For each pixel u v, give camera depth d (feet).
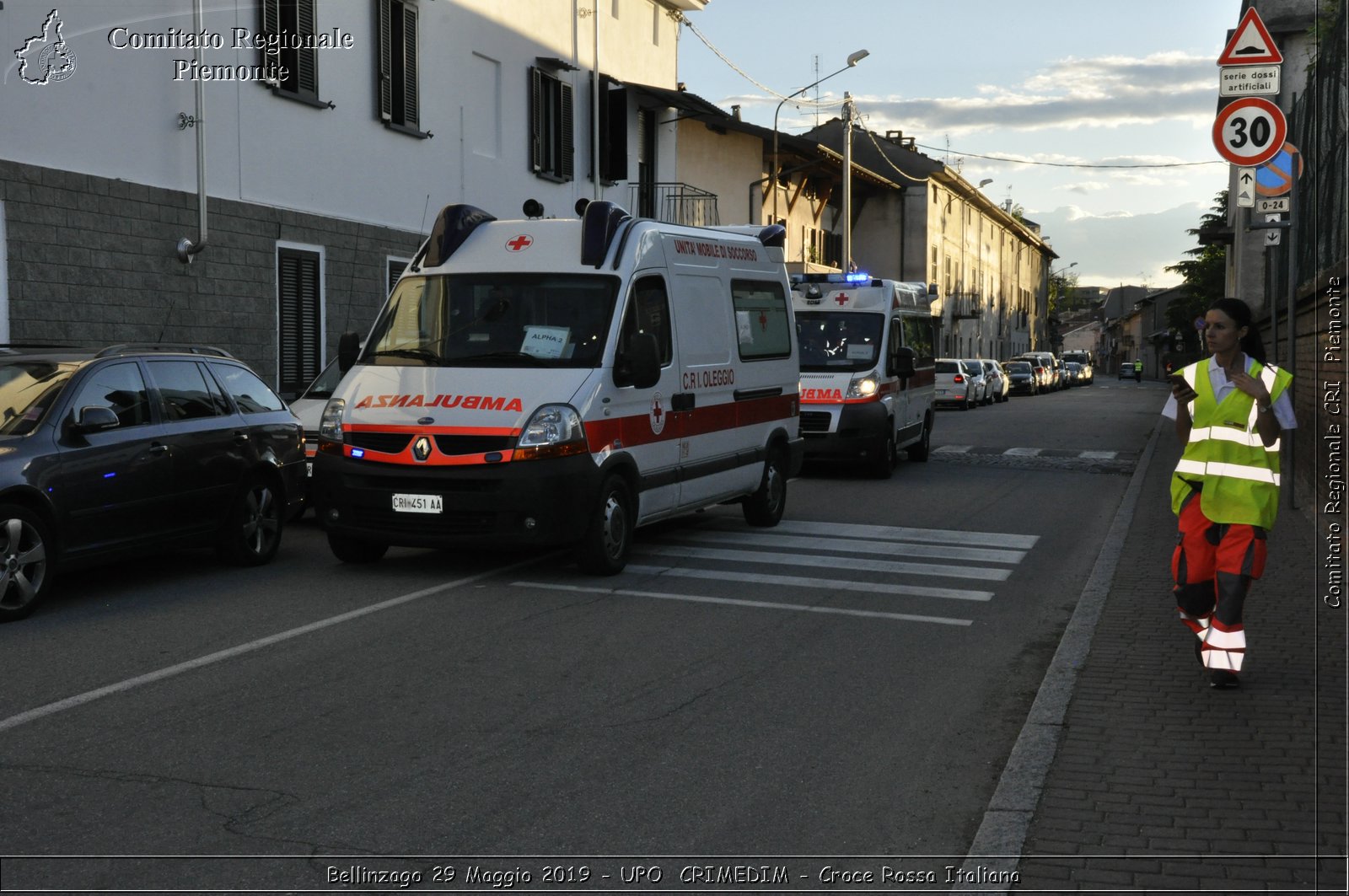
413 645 23.11
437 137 64.85
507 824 14.62
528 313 30.58
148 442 27.94
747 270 38.37
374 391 29.68
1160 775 15.76
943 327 198.90
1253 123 33.55
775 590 29.07
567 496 28.17
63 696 19.45
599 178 81.61
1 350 28.94
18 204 40.40
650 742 17.78
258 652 22.44
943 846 14.23
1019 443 74.95
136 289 45.32
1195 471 19.45
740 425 36.73
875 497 47.80
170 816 14.66
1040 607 27.86
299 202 54.44
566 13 77.61
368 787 15.71
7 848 13.67
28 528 24.91
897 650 23.59
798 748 17.62
